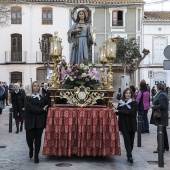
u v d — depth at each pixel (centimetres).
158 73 3919
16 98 1463
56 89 973
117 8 3931
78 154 923
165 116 1041
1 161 938
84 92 974
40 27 3878
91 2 3894
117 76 3822
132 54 3472
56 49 998
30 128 905
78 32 1095
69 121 923
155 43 3934
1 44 3878
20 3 3838
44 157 982
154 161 948
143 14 3953
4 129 1588
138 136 1166
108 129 930
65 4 3866
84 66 1000
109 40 1016
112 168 866
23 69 3881
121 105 928
